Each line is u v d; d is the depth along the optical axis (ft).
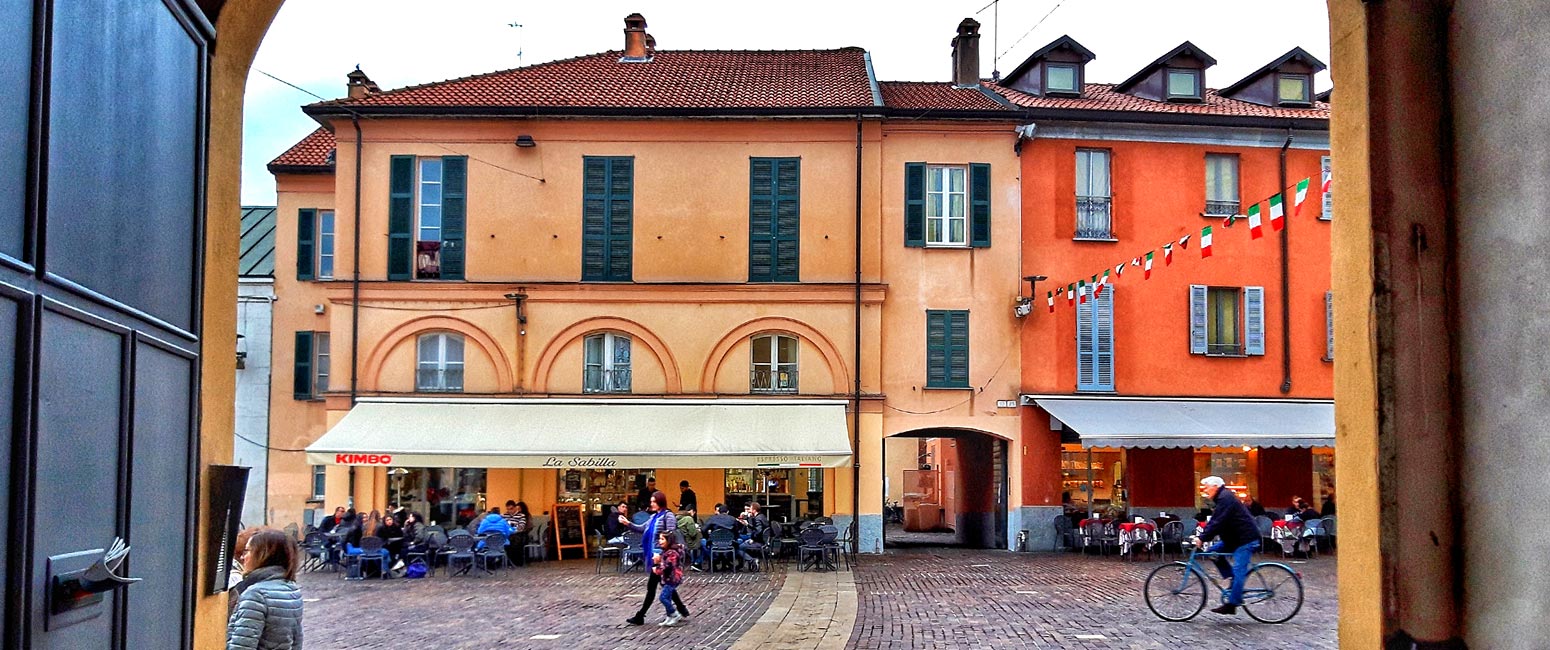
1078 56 94.12
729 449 75.31
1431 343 15.87
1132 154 86.74
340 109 83.15
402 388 83.30
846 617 46.88
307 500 92.79
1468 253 15.49
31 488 10.65
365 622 47.60
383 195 84.28
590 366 83.76
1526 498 14.23
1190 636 40.93
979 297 84.99
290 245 94.53
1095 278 76.54
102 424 12.34
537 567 74.43
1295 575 44.04
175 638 14.76
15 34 10.32
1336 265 17.61
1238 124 86.48
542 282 83.41
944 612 48.42
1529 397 14.15
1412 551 15.79
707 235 84.12
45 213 10.91
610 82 90.27
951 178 86.17
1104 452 87.35
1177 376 86.17
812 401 82.79
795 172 84.64
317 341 93.97
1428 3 16.12
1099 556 79.25
